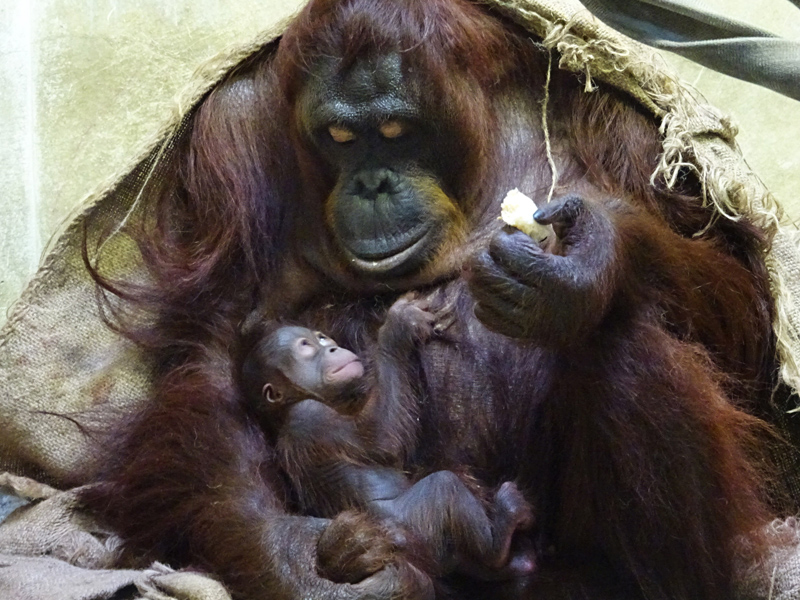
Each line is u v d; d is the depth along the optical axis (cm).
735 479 114
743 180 130
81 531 132
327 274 139
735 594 116
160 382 141
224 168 142
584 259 108
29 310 147
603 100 134
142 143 152
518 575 119
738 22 101
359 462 122
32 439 144
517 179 135
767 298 127
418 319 127
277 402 132
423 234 127
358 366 132
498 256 108
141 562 126
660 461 112
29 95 193
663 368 112
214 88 146
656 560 117
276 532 117
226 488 124
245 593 115
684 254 121
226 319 141
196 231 145
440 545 116
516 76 138
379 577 111
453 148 127
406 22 122
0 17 195
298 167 139
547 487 124
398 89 121
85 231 145
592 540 122
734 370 125
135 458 131
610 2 105
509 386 127
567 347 111
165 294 142
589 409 114
